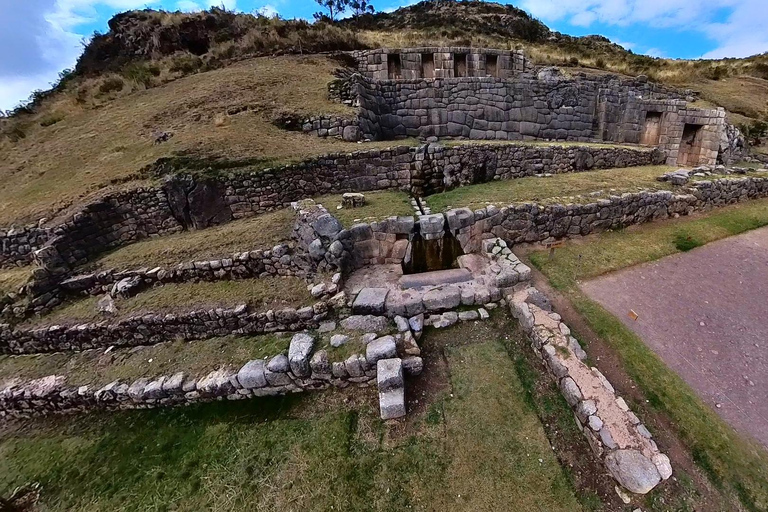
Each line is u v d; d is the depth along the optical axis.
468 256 7.16
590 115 13.41
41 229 8.27
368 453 4.36
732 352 5.06
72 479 4.73
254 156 9.70
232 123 11.36
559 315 5.62
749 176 10.04
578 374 4.61
